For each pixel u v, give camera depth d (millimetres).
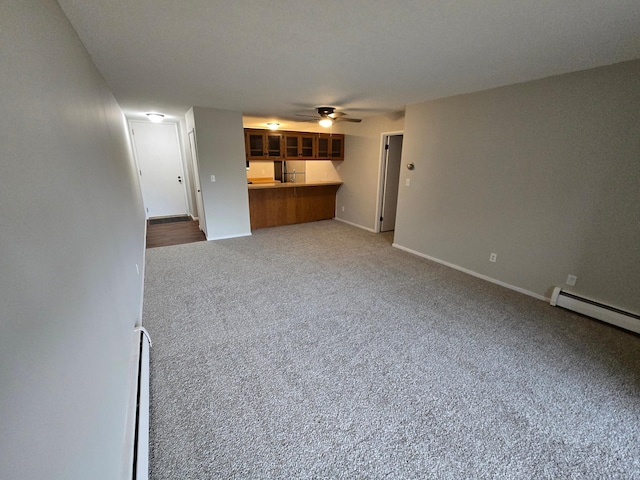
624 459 1364
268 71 2439
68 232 935
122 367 1465
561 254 2717
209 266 3691
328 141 5938
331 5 1385
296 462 1337
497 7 1400
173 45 1873
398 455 1373
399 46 1883
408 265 3811
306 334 2297
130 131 5879
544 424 1538
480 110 3123
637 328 2283
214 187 4680
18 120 688
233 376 1846
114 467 1088
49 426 625
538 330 2367
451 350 2119
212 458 1347
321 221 6473
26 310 587
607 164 2344
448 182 3604
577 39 1774
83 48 1773
